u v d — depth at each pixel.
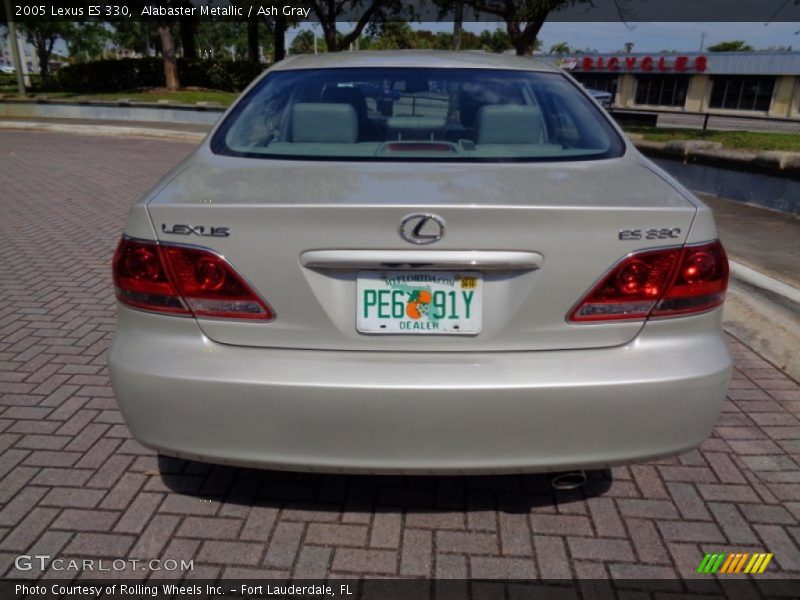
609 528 2.42
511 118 2.68
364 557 2.27
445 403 1.95
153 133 17.41
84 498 2.54
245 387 1.96
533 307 1.97
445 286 1.96
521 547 2.33
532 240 1.91
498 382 1.94
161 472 2.71
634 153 2.67
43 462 2.76
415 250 1.91
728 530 2.42
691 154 8.05
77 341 3.98
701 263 2.01
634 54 47.00
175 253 1.99
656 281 1.98
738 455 2.88
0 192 9.22
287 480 2.67
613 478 2.72
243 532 2.38
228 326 2.01
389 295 1.97
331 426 1.98
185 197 2.05
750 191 7.23
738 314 4.28
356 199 1.95
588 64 49.88
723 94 43.94
